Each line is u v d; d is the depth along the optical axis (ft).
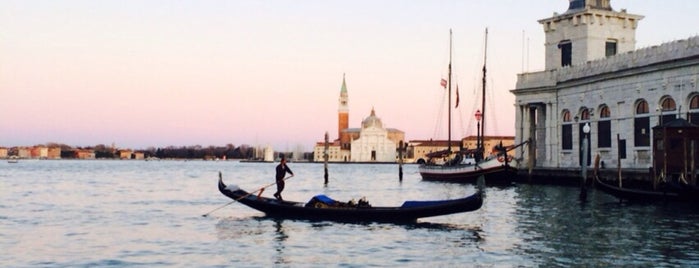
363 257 79.71
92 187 236.84
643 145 186.80
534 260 75.87
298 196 200.85
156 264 76.43
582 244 86.28
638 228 100.58
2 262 77.71
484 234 96.32
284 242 91.04
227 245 89.10
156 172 474.90
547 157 239.91
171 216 124.88
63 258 80.28
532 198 161.38
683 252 79.71
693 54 164.66
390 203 168.55
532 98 247.50
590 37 233.96
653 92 181.27
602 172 184.65
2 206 149.28
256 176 419.13
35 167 605.73
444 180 271.69
